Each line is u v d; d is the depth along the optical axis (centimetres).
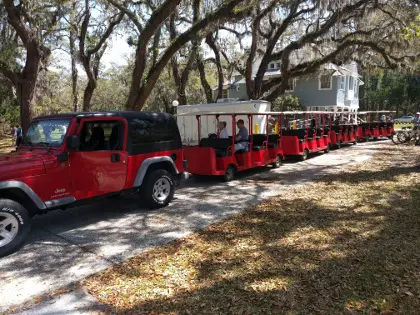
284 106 2775
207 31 1218
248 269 402
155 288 368
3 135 3142
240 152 966
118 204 712
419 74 1908
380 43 1680
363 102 5475
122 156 593
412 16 1463
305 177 945
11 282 392
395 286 354
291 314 313
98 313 326
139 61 1173
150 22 1115
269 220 580
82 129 566
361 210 616
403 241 468
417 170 962
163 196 684
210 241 495
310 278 376
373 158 1245
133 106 1233
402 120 4547
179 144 720
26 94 1441
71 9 1617
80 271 414
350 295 341
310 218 581
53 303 346
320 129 1414
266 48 1998
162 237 519
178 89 2141
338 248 452
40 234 545
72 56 2089
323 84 2905
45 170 496
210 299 342
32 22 1377
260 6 1438
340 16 1415
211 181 939
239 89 3278
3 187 452
